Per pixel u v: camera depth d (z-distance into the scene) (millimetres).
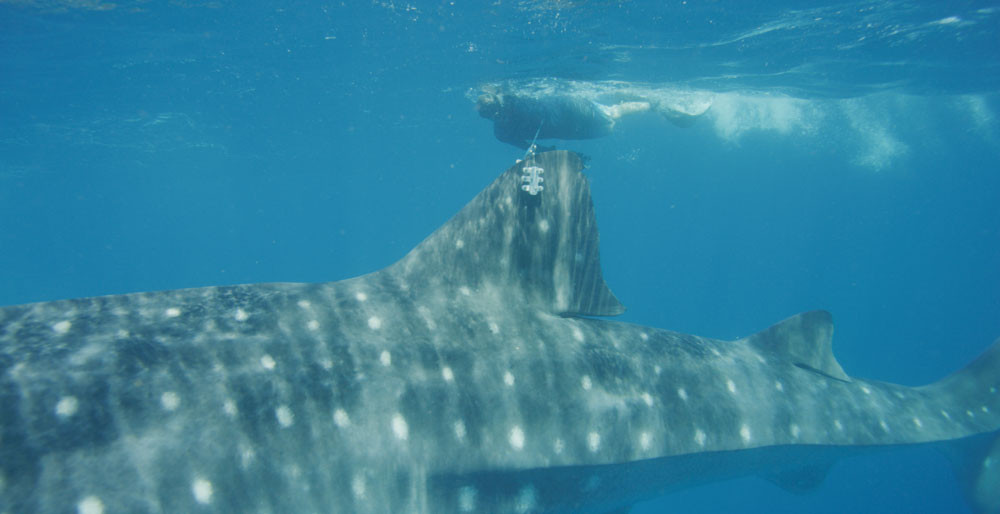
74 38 14977
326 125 28719
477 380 3668
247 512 2723
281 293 3539
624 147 41594
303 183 52438
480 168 53219
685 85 19312
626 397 4145
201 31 14844
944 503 26219
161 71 17969
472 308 3984
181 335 3045
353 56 16938
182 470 2641
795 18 13398
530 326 4090
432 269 4047
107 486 2459
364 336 3508
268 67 18109
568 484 3850
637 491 4379
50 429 2473
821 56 16625
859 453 5500
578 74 17688
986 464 6363
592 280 4461
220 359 3025
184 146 31469
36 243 77188
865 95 23172
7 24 13828
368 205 81188
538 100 10922
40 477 2359
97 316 2965
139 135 27562
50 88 18891
